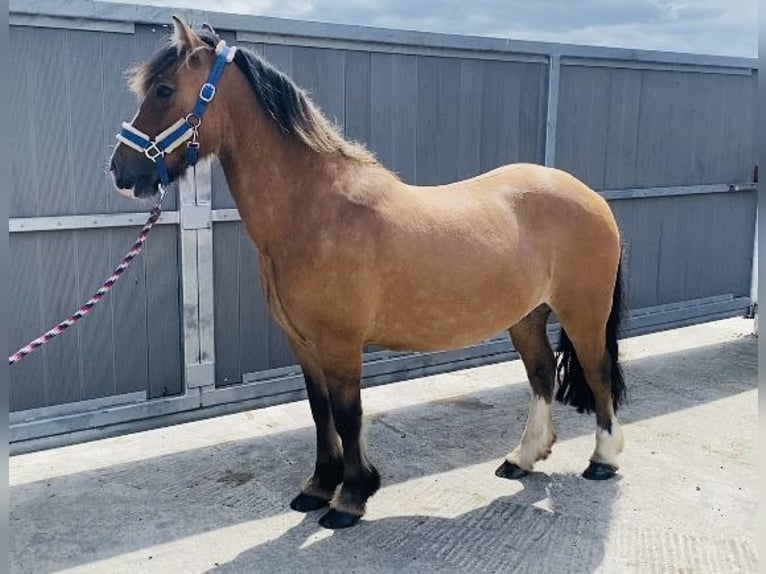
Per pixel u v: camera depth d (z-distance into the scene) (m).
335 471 2.81
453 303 2.64
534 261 2.83
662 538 2.61
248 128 2.46
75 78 2.94
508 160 4.17
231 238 3.40
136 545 2.56
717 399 4.10
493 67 4.00
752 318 5.59
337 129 2.78
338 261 2.44
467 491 2.98
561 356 3.31
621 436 3.14
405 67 3.71
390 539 2.59
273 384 3.60
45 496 2.92
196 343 3.36
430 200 2.69
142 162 2.35
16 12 2.76
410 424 3.73
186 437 3.55
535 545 2.56
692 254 5.15
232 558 2.47
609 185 4.63
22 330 2.99
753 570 2.41
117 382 3.24
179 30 2.33
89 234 3.07
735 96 5.12
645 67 4.59
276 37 3.31
